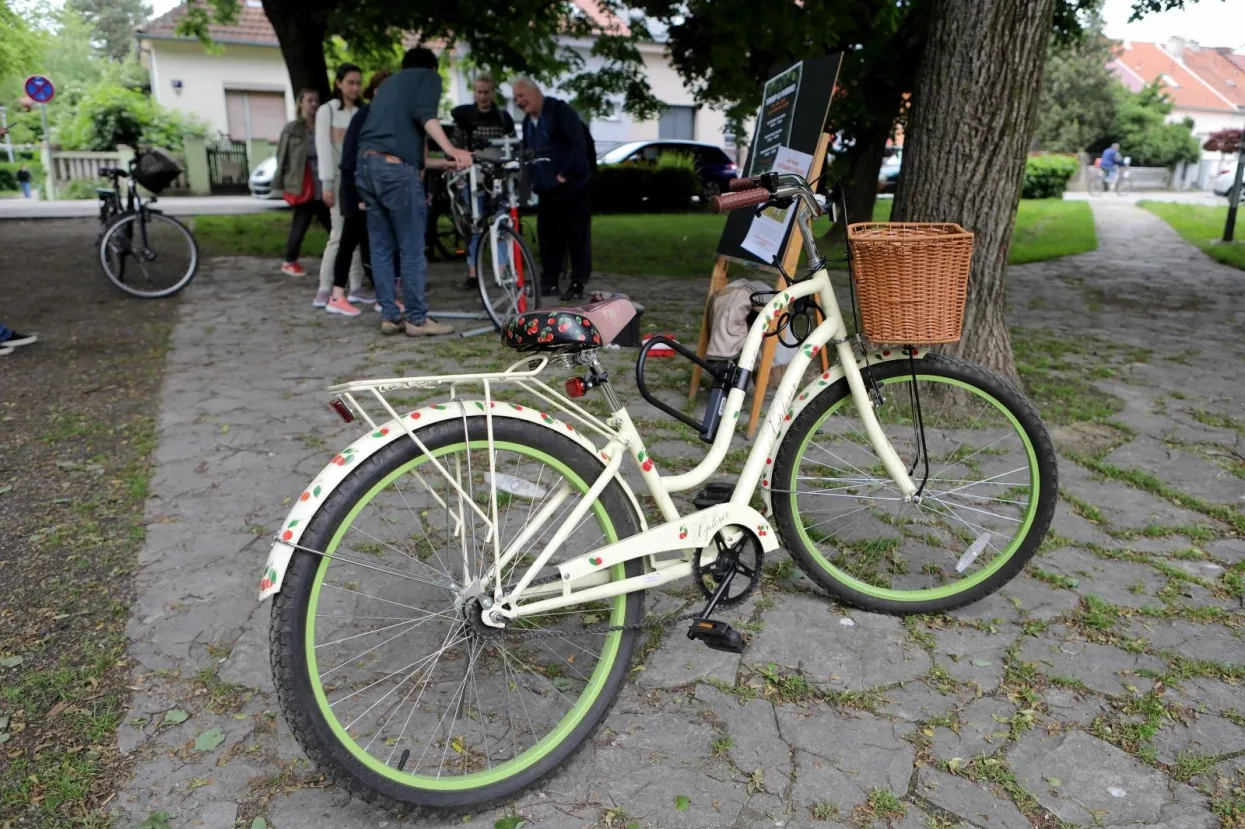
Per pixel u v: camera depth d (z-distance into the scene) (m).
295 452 4.23
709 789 2.15
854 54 10.70
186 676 2.57
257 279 8.74
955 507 2.98
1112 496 3.86
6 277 8.62
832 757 2.26
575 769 2.22
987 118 4.46
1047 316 7.86
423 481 2.05
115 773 2.20
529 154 6.82
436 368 5.61
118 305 7.47
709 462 2.49
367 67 13.07
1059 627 2.84
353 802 2.12
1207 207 23.44
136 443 4.34
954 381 2.78
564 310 2.20
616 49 12.16
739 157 28.72
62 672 2.56
